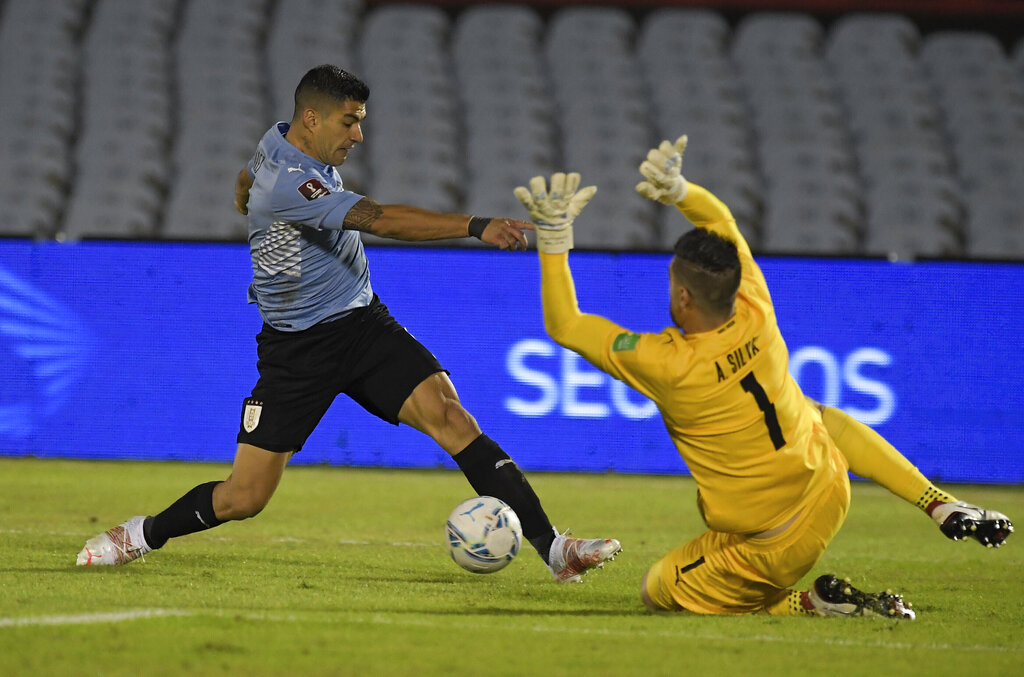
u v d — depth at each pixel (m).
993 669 10.96
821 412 14.38
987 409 36.50
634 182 55.81
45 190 53.06
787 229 55.66
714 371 12.70
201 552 19.25
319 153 15.86
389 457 36.66
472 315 36.53
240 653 10.82
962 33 63.50
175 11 60.47
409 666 10.50
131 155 54.44
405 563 18.72
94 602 13.66
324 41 60.31
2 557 17.81
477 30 61.75
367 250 36.69
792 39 62.44
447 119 57.91
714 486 13.27
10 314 36.59
